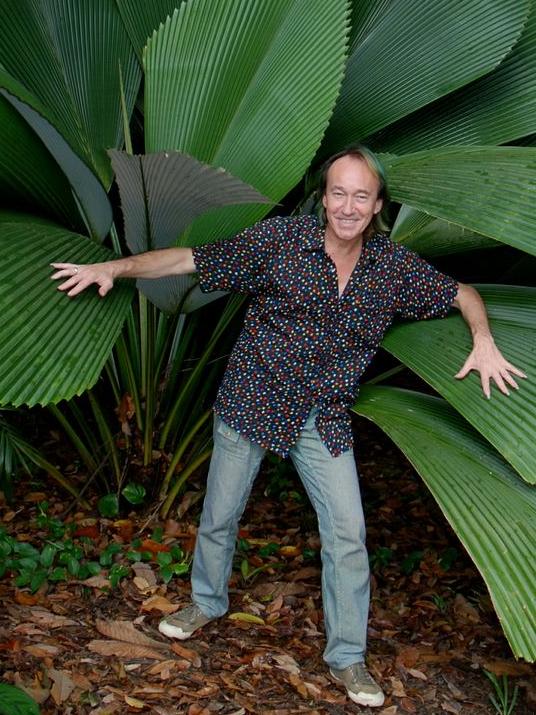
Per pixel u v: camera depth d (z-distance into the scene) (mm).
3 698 1879
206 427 3418
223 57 2832
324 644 2781
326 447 2375
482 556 2152
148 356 3115
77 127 3092
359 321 2311
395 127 3283
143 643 2645
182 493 3445
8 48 3045
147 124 2855
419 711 2523
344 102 3152
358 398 2680
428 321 2588
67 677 2424
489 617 3074
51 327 2074
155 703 2381
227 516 2523
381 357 4520
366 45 3164
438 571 3359
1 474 3180
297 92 2742
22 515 3355
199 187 2229
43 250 2273
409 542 3619
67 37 3184
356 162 2166
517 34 2947
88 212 2828
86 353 2074
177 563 3047
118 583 2938
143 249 2752
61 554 2969
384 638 2883
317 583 3158
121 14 3217
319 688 2541
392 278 2354
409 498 4023
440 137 3215
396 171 2721
